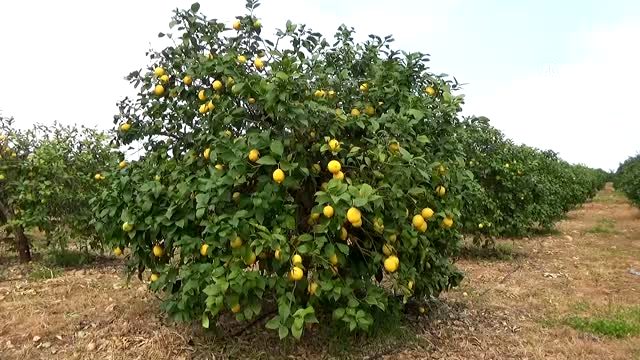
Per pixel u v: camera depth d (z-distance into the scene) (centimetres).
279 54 378
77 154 725
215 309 311
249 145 328
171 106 405
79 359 377
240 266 326
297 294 346
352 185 328
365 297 355
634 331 454
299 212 374
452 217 393
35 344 406
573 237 1180
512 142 1003
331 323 414
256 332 410
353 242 360
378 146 335
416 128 389
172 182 387
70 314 472
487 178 870
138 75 423
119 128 430
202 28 402
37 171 691
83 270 679
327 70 399
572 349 413
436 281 440
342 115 347
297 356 377
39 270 661
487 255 865
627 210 2047
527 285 642
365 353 386
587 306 542
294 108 326
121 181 395
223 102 355
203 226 369
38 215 679
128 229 381
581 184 2133
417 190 335
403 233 345
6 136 708
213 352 379
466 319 480
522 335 448
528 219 932
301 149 344
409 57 407
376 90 396
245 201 336
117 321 450
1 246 863
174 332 411
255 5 398
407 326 443
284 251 314
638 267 778
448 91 402
